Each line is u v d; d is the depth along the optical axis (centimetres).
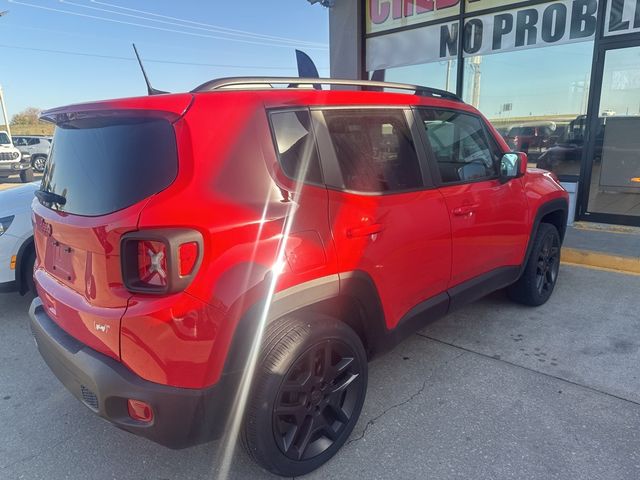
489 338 368
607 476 224
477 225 323
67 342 219
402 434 258
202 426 196
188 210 185
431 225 283
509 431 258
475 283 334
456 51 783
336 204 232
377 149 264
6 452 254
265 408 205
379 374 320
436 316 307
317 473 231
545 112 708
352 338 238
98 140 216
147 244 184
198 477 233
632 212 653
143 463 244
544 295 427
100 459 248
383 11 864
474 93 777
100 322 196
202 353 187
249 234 197
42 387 318
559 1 665
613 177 659
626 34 616
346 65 922
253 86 239
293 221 212
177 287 181
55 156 248
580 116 675
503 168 346
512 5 709
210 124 200
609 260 527
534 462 234
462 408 280
